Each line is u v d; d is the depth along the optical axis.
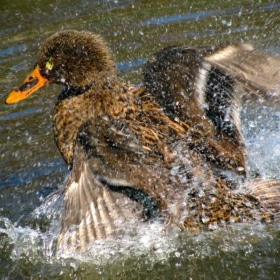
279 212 9.48
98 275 9.21
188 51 9.62
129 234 8.99
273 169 11.20
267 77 9.10
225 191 9.41
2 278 9.34
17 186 11.23
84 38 10.14
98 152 8.50
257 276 8.81
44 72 10.52
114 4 17.38
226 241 9.33
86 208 8.21
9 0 17.80
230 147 9.48
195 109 9.52
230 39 14.78
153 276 9.07
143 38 15.37
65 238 8.22
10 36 15.94
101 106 9.80
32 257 9.70
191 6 16.83
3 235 10.16
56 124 10.17
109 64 10.01
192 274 9.00
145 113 9.59
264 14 15.90
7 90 13.67
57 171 11.55
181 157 9.09
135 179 8.48
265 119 12.43
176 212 8.77
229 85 9.31
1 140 12.34
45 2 17.66
